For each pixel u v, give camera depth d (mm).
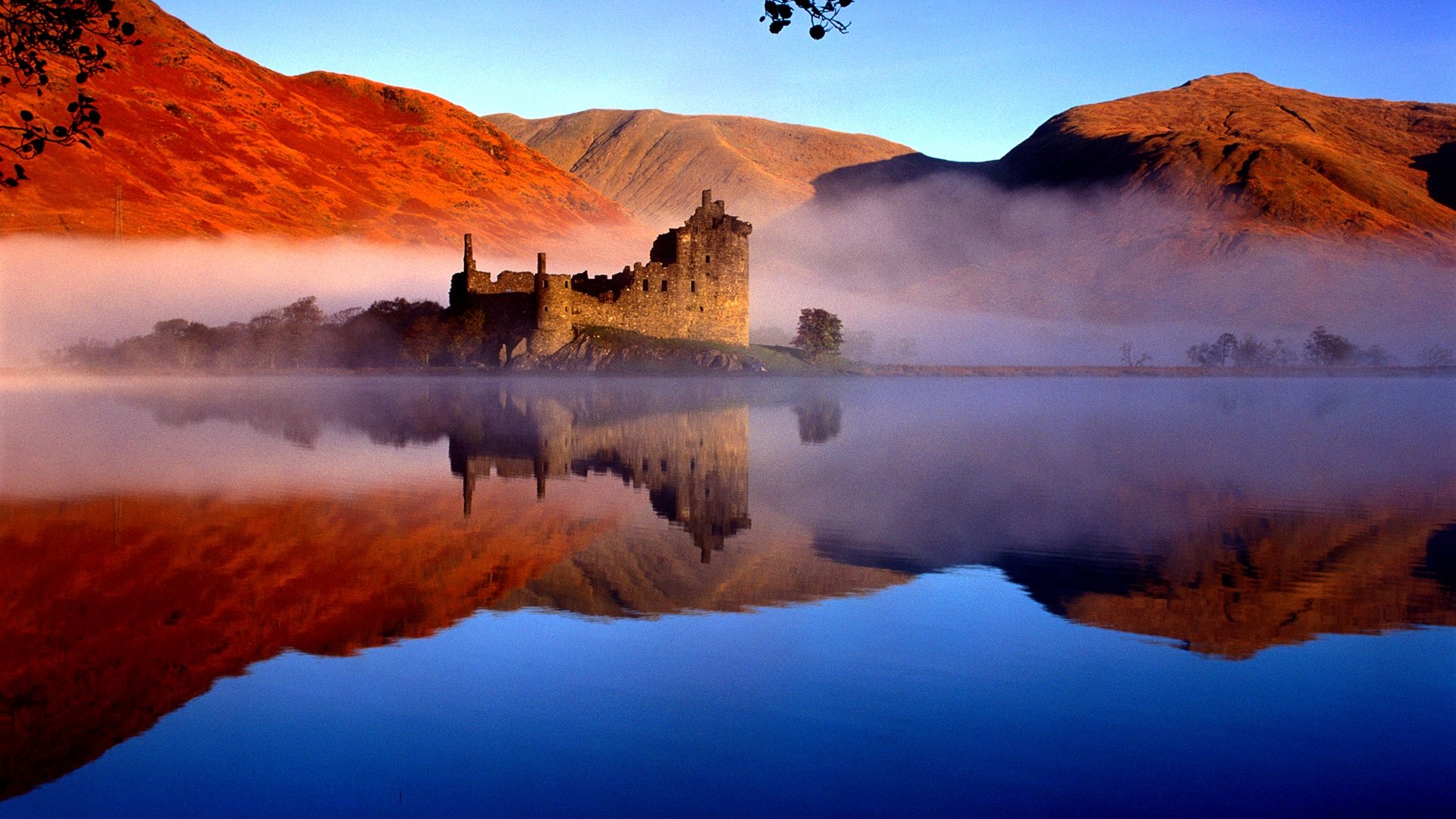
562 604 15492
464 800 9516
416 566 17781
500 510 23359
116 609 15070
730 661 12977
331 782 9859
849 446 37688
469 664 12898
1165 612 15172
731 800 9484
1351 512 23688
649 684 12242
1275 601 15695
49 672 12562
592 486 27094
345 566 17703
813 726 11062
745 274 117438
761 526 21422
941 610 15258
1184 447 38375
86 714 11328
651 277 107812
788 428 44938
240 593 15969
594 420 48250
